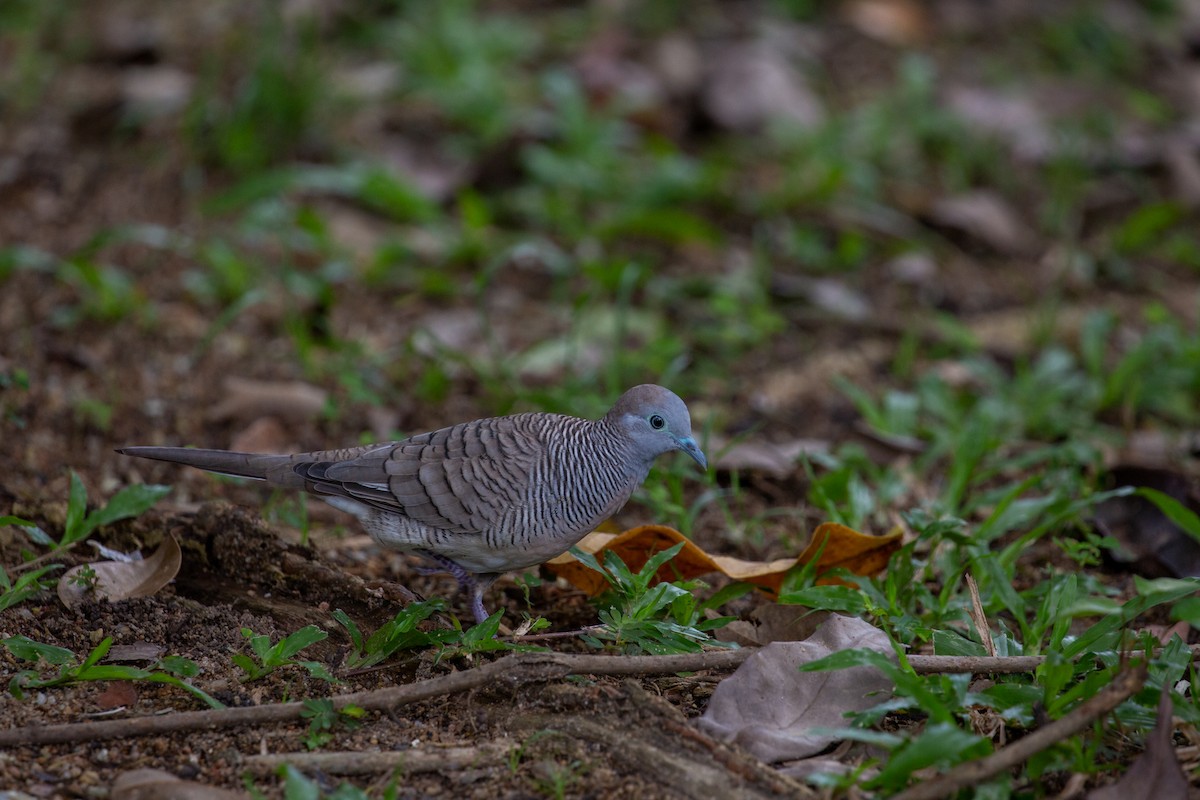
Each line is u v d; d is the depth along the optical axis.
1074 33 20.06
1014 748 6.29
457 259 13.92
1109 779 6.68
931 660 7.26
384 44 17.33
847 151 16.42
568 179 14.79
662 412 8.27
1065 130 17.14
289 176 13.55
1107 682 6.82
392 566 9.38
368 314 13.27
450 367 12.38
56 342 11.91
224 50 16.86
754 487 10.73
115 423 10.97
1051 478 10.34
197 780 6.69
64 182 14.59
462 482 7.96
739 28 19.23
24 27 17.38
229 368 12.05
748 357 13.16
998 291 14.70
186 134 15.12
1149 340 12.12
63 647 7.76
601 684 7.27
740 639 8.23
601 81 16.70
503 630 8.30
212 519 8.75
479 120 15.66
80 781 6.64
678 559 8.52
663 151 15.80
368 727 7.15
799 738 6.89
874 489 10.78
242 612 8.29
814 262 14.73
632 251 14.71
